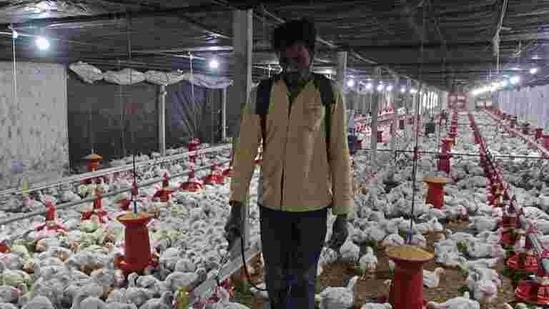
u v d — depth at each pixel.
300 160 2.31
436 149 13.95
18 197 7.43
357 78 17.86
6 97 8.69
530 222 5.28
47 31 6.06
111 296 3.61
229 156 12.84
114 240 5.34
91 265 4.47
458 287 4.25
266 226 2.44
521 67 11.34
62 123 9.98
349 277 4.47
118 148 12.05
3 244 4.91
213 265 4.26
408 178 9.59
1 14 4.89
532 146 14.76
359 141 13.44
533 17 5.16
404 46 7.40
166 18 5.06
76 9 4.66
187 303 3.29
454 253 4.82
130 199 7.11
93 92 11.27
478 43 6.95
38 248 5.14
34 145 9.33
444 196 7.62
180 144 14.87
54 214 5.91
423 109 26.41
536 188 8.84
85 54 9.03
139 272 4.32
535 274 4.27
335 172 2.39
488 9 4.69
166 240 5.17
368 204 6.97
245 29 4.44
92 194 7.63
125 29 5.91
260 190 2.45
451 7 4.61
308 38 2.23
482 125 23.47
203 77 13.82
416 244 5.25
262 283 4.09
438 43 7.14
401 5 4.48
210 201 7.34
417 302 3.50
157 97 13.17
